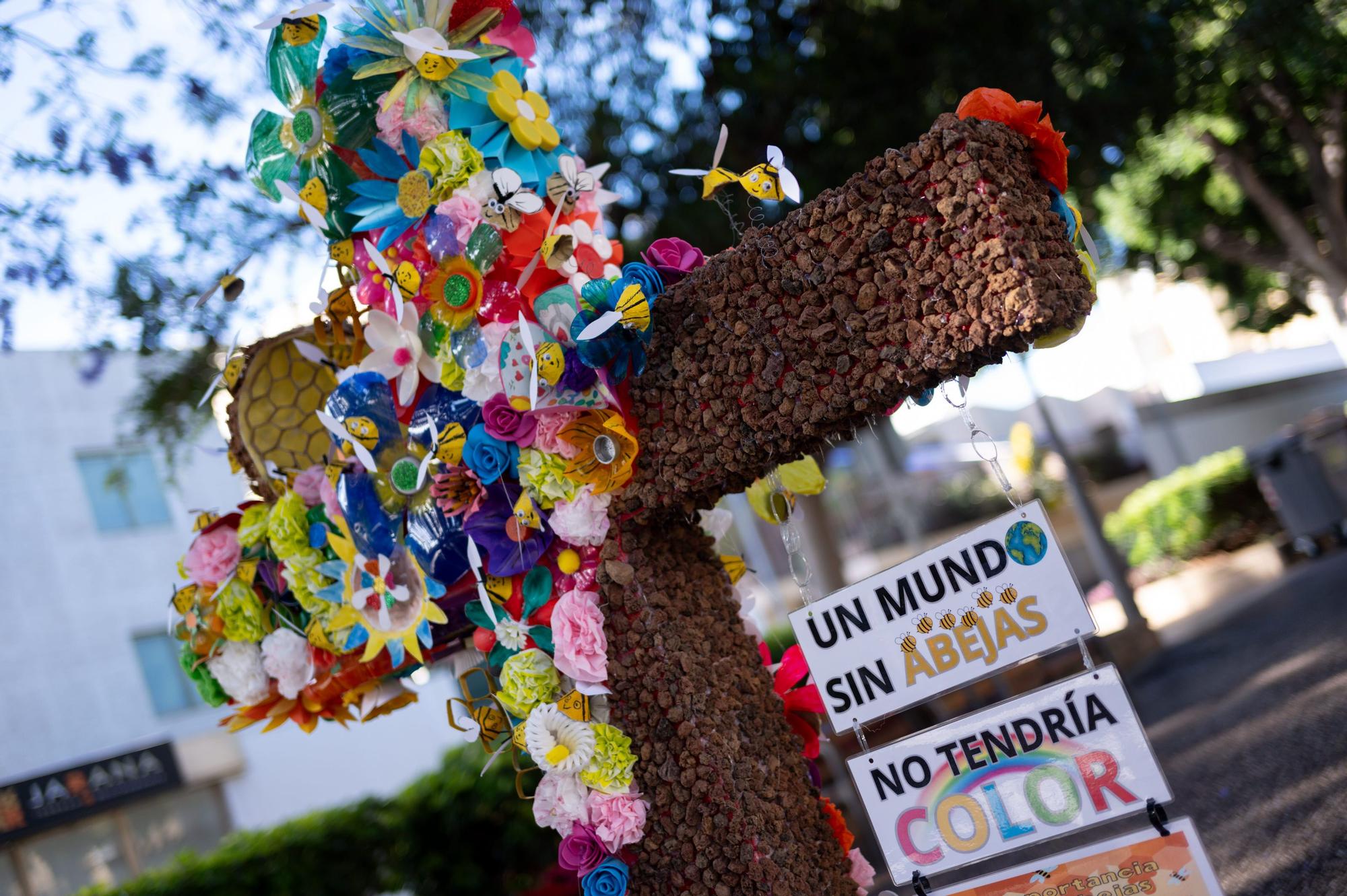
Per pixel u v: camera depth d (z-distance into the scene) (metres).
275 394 3.57
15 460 12.10
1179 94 7.16
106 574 12.31
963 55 6.62
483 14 2.89
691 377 2.57
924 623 2.55
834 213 2.35
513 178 2.69
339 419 3.00
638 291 2.46
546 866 7.61
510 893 7.48
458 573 2.96
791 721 3.04
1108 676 2.39
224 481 13.13
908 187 2.26
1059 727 2.44
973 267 2.18
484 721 3.01
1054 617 2.43
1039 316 2.10
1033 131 2.28
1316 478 12.27
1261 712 6.17
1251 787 4.80
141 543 12.62
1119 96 6.73
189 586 3.45
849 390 2.37
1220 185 11.87
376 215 2.91
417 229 2.88
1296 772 4.74
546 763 2.65
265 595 3.37
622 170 6.98
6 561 11.83
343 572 3.13
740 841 2.53
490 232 2.71
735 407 2.52
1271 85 9.08
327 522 3.22
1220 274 14.56
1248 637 9.04
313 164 2.95
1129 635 10.32
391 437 3.00
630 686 2.66
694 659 2.68
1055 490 20.89
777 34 6.94
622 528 2.74
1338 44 7.50
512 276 2.80
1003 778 2.49
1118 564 10.52
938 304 2.24
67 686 11.80
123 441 7.32
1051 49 6.64
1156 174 11.34
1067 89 6.87
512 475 2.86
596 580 2.72
